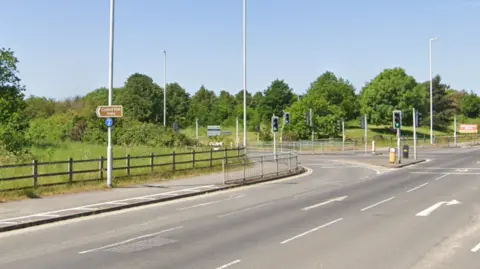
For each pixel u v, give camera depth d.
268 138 79.44
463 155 53.16
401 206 18.62
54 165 27.41
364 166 40.47
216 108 121.31
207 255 10.82
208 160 33.31
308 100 83.44
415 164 41.81
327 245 11.78
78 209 17.50
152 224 15.09
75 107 87.81
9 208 17.69
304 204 19.34
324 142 71.38
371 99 117.81
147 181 26.83
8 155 31.11
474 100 143.50
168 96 121.69
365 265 9.88
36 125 60.66
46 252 11.30
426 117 129.38
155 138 52.44
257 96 139.88
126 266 9.91
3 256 10.91
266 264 9.96
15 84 45.81
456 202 19.69
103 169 25.36
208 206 19.11
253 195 22.66
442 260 10.30
